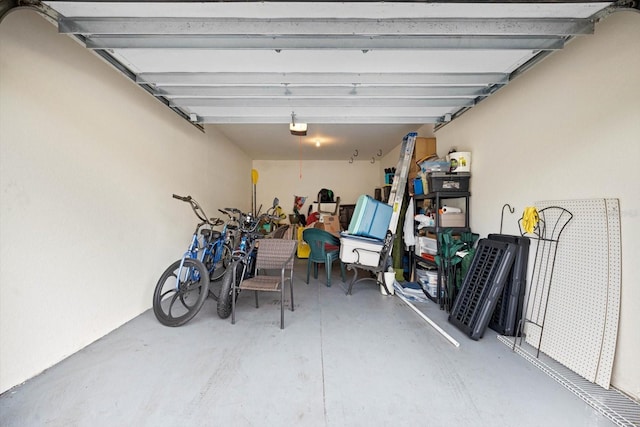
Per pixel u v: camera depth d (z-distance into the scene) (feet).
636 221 5.09
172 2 4.68
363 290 12.15
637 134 5.05
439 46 5.76
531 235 7.38
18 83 5.38
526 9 4.85
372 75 7.50
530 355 6.62
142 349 6.86
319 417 4.72
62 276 6.32
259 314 9.25
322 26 5.24
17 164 5.37
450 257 9.70
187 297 10.85
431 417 4.72
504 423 4.58
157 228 10.00
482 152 9.57
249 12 4.97
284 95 8.60
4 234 5.17
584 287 5.90
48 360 5.98
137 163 8.93
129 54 6.33
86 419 4.65
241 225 11.59
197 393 5.29
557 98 6.64
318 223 19.44
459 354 6.70
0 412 4.74
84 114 6.89
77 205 6.70
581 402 5.05
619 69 5.31
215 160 15.35
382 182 23.17
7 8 4.60
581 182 6.07
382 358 6.53
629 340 5.18
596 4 4.71
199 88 8.52
